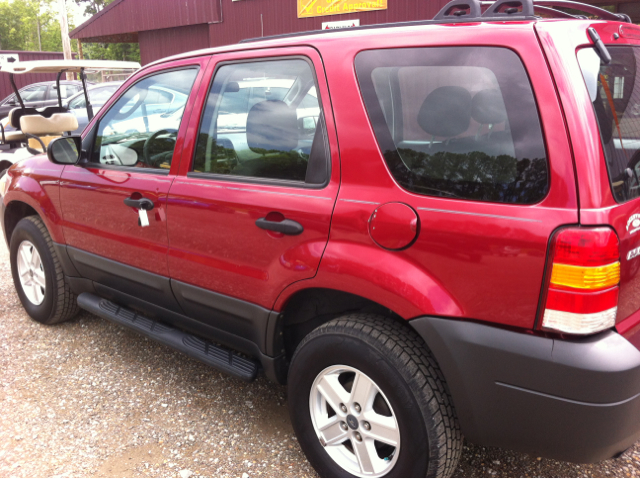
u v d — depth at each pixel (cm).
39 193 350
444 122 179
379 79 195
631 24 204
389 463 196
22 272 388
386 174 189
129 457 243
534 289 159
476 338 169
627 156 173
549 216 157
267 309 227
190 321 275
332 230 199
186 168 261
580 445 163
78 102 1045
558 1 218
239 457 243
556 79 159
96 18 1859
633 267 168
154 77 289
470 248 168
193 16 1606
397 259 184
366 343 191
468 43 177
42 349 352
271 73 229
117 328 384
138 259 288
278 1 1404
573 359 155
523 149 163
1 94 1934
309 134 214
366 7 1241
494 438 177
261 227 220
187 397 293
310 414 217
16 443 254
